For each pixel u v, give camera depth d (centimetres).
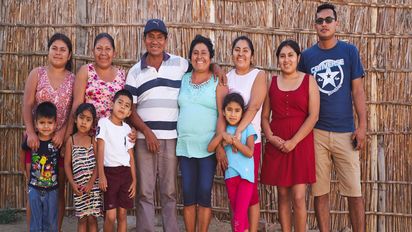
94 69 400
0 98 495
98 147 380
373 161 498
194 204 400
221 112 393
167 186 409
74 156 383
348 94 411
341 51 411
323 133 414
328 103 410
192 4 494
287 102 393
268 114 409
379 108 496
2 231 458
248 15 496
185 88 402
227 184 393
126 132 390
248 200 388
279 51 397
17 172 496
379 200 499
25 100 401
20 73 495
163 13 493
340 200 498
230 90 400
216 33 494
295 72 400
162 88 400
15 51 493
